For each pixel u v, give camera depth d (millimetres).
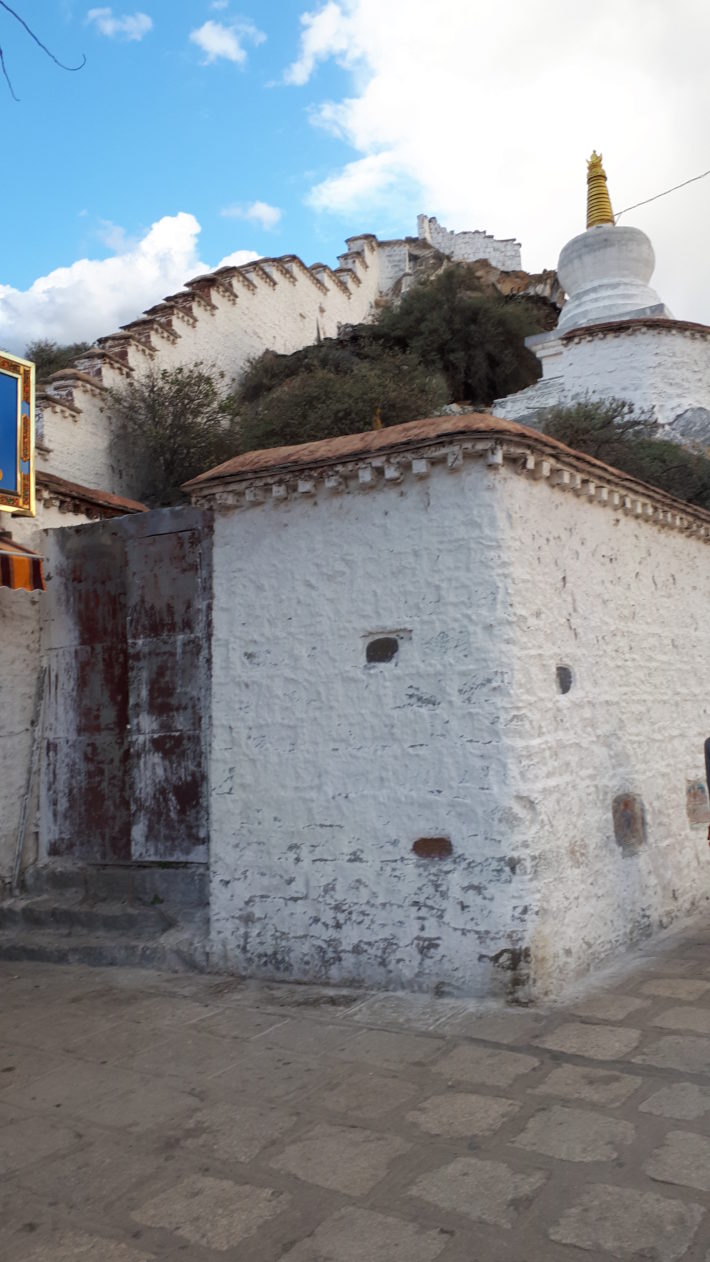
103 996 6461
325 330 29734
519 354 27203
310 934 6383
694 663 8633
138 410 18188
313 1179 3742
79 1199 3711
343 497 6535
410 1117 4242
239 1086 4746
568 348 22031
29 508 7992
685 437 19984
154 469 18406
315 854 6410
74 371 17141
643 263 24969
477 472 6031
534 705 6039
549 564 6441
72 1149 4148
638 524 7859
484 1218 3383
